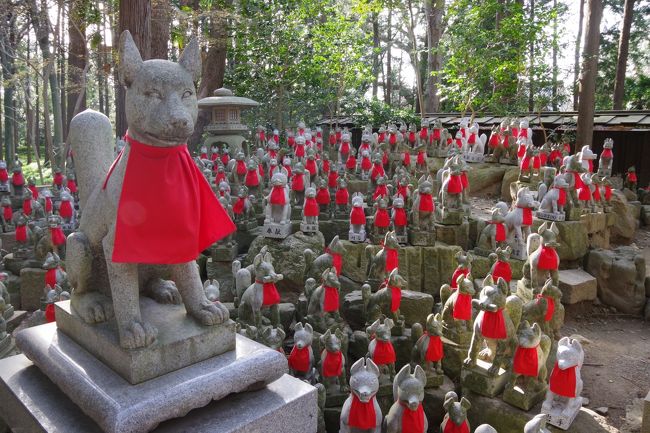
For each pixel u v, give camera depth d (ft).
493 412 18.39
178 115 7.25
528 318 21.25
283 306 23.73
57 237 25.95
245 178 31.27
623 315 28.84
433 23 64.49
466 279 20.76
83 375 7.93
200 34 50.39
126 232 7.49
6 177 35.70
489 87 52.54
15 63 51.06
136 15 28.96
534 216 30.91
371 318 21.97
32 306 26.32
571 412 17.43
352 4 56.54
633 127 44.98
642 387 21.79
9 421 9.05
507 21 45.47
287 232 26.12
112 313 8.68
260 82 54.39
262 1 52.60
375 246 26.55
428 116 59.98
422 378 16.06
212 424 7.83
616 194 36.60
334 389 19.07
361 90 66.39
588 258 30.14
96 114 9.29
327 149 54.34
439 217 29.04
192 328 8.46
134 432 7.02
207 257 27.55
